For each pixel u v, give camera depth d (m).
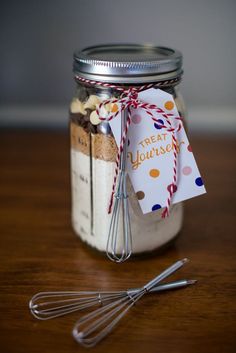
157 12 0.52
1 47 0.54
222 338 0.26
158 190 0.30
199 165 0.48
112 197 0.30
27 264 0.33
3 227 0.38
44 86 0.56
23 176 0.46
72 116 0.32
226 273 0.32
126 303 0.28
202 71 0.54
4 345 0.26
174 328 0.27
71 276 0.32
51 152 0.52
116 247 0.32
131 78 0.28
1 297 0.29
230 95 0.55
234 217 0.39
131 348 0.25
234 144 0.53
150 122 0.29
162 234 0.33
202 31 0.52
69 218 0.39
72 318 0.27
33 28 0.53
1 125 0.57
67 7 0.52
